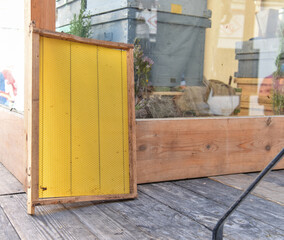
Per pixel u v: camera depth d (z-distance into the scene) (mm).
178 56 2184
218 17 2275
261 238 1366
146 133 2057
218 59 2303
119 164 1806
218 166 2279
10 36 2361
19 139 2076
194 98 2250
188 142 2174
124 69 1877
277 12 2457
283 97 2535
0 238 1318
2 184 2031
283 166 2520
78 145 1714
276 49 2484
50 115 1656
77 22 2078
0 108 2568
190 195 1878
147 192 1924
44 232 1379
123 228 1429
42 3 1799
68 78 1715
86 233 1374
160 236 1357
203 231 1412
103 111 1791
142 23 2096
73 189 1686
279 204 1771
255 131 2369
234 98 2373
